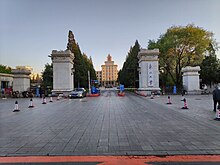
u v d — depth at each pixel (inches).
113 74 6023.6
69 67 1196.5
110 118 417.4
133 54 2182.6
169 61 1562.5
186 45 1460.4
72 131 305.3
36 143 246.1
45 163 186.4
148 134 281.6
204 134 277.9
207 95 1169.4
